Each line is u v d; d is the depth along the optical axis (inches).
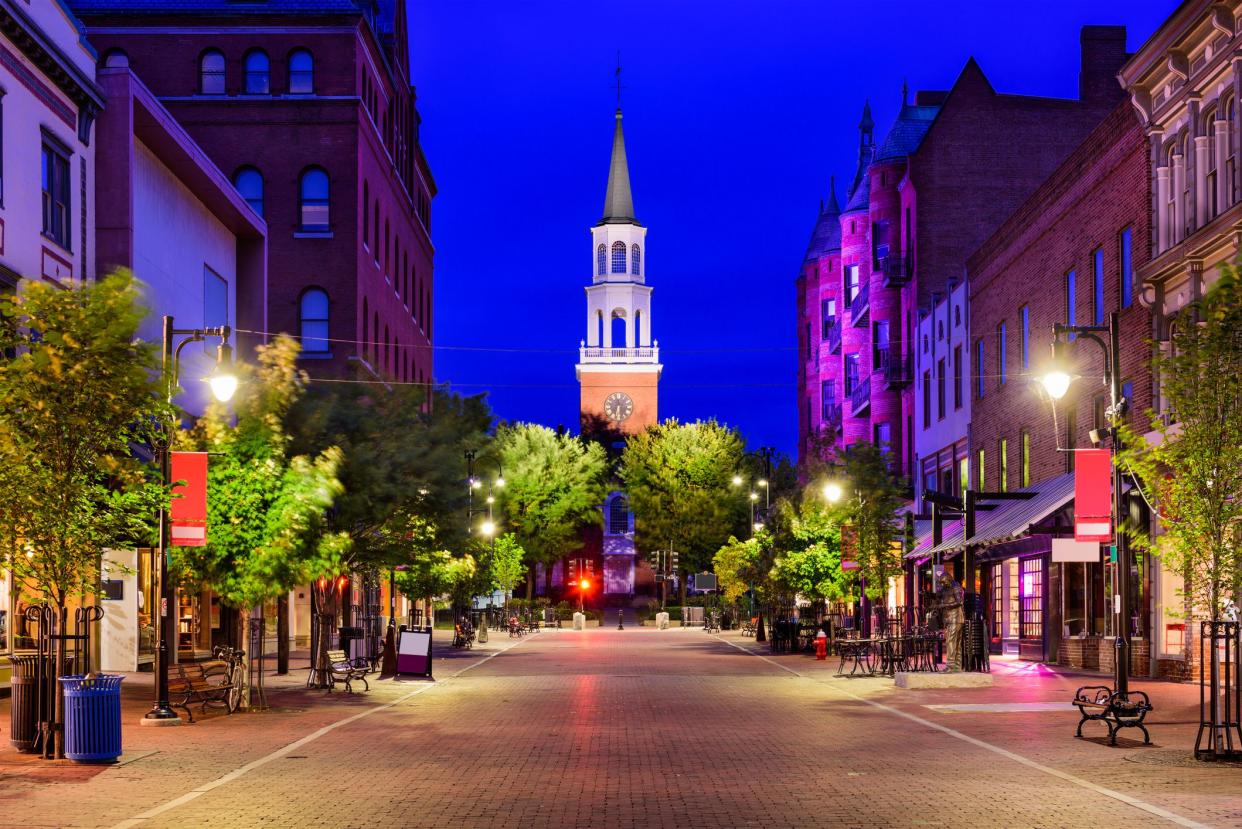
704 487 4252.0
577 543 4325.8
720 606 3090.6
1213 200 1139.9
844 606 2194.9
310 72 2151.8
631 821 514.9
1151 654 1219.9
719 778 629.0
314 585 1245.7
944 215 2317.9
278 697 1125.1
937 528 1571.1
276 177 2138.3
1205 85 1136.8
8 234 1102.4
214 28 2153.1
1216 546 687.7
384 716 952.3
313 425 1396.4
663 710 984.9
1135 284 1266.0
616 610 4687.5
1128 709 749.9
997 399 1784.0
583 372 5054.1
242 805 554.9
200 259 1620.3
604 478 4648.1
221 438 987.9
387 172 2422.5
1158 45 1189.1
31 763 686.5
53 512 699.4
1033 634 1556.3
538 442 4192.9
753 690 1175.0
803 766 667.4
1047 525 1262.3
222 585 976.9
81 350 709.9
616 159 5216.5
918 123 2571.4
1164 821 505.7
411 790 596.4
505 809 544.1
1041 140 2327.8
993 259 1812.3
